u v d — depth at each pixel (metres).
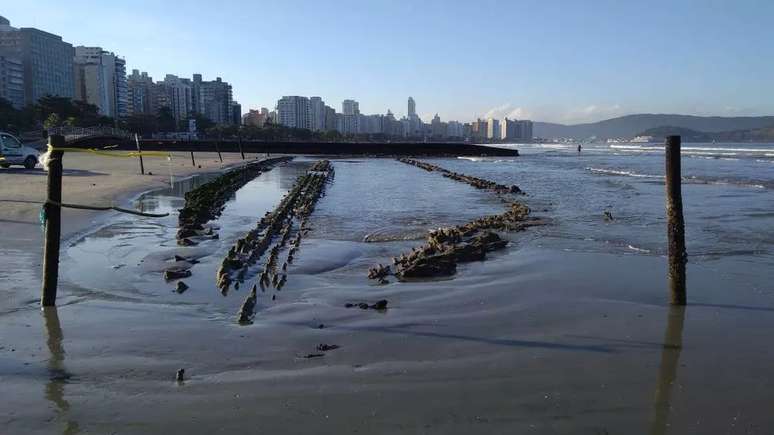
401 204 22.14
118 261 10.97
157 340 6.73
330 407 5.09
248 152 85.50
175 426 4.73
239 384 5.55
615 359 6.32
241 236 14.27
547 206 21.02
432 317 7.77
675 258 8.42
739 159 63.94
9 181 24.97
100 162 46.59
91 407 5.04
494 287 9.34
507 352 6.50
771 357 6.41
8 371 5.78
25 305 8.01
